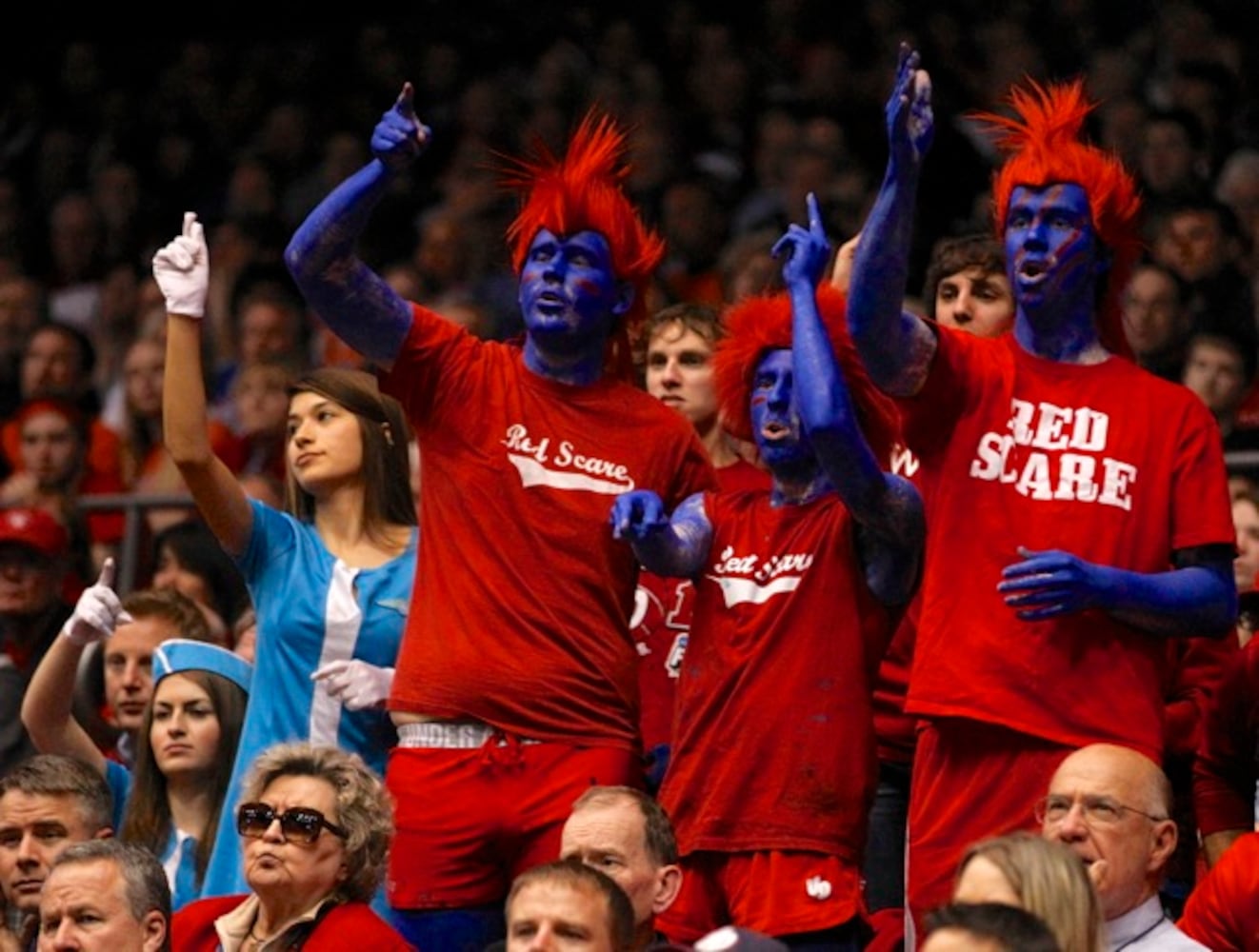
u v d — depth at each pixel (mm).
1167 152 24094
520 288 14602
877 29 27672
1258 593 15938
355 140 29344
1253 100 26281
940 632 13234
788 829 13578
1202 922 13484
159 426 24172
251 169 29141
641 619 15617
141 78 32156
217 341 26031
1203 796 14484
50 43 32625
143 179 30500
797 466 14000
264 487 20906
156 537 21406
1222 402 20078
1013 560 13188
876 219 12961
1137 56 27219
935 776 13281
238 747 15867
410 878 14117
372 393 16016
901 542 13602
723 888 13672
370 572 15695
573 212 14484
